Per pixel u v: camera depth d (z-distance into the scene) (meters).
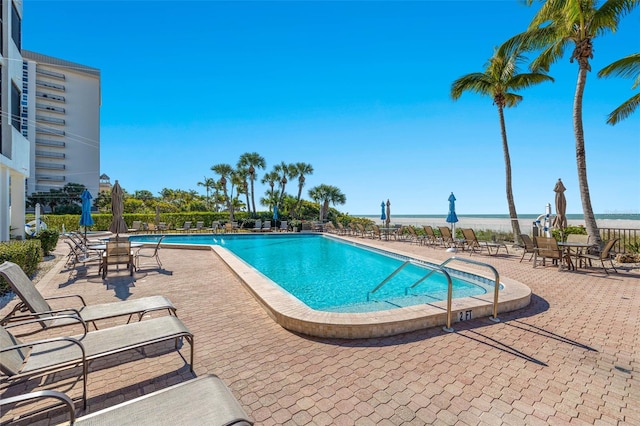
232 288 6.21
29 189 54.81
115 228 9.25
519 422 2.19
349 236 20.36
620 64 9.80
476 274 7.45
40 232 10.21
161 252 12.02
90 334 2.79
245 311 4.73
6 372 2.06
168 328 2.94
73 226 23.33
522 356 3.22
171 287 6.28
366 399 2.46
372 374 2.85
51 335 3.72
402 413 2.28
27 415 2.26
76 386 2.63
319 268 10.11
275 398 2.47
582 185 9.97
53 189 53.81
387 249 12.35
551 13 9.96
